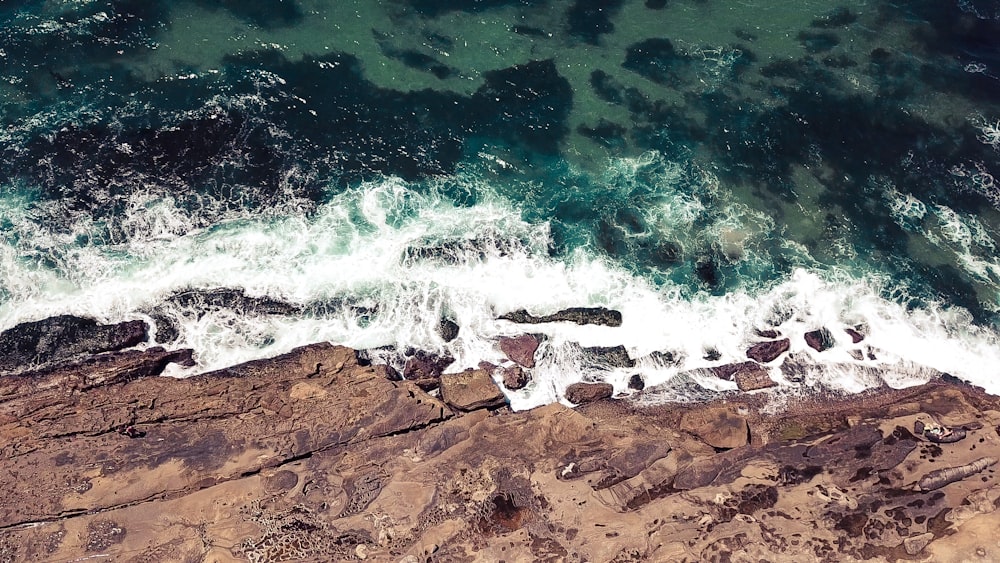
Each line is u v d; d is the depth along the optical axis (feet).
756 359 107.24
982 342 108.99
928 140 126.52
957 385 104.58
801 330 110.01
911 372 106.22
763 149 125.70
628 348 107.86
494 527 84.28
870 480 88.22
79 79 125.18
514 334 108.27
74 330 103.04
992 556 79.92
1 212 112.16
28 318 104.01
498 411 100.27
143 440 89.92
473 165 123.24
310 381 97.60
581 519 84.89
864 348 108.58
